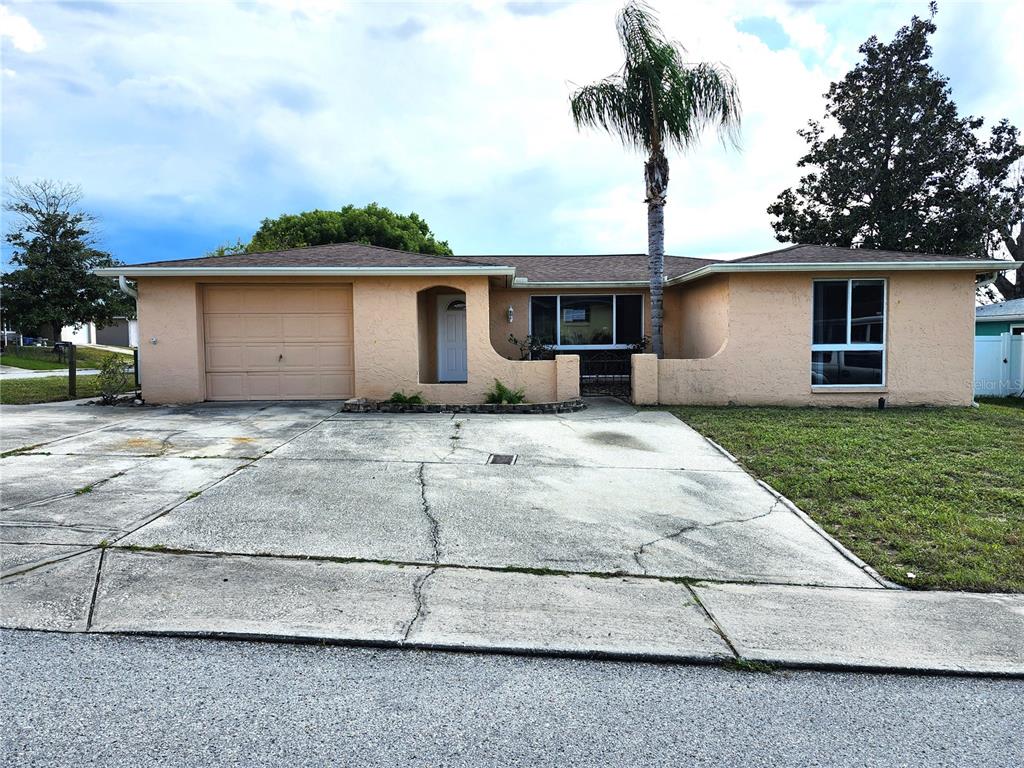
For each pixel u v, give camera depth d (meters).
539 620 3.49
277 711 2.64
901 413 10.67
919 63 25.56
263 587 3.80
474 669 3.02
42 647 3.11
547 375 11.84
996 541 4.73
